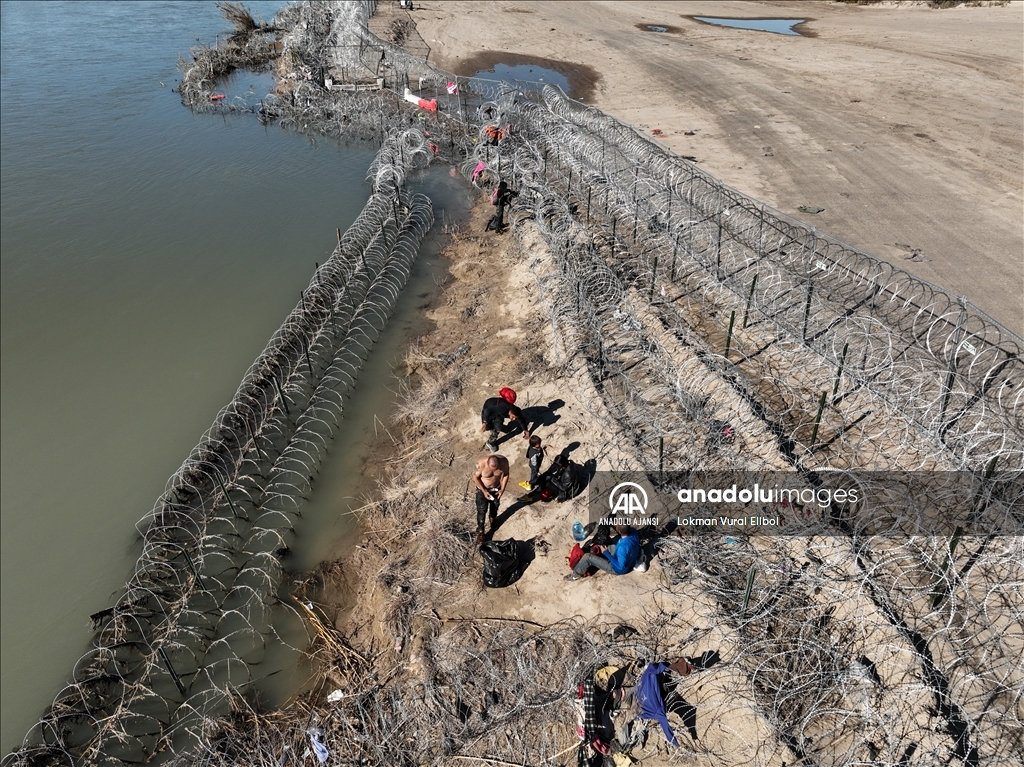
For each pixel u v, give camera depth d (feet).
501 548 33.45
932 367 42.83
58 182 89.56
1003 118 93.09
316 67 126.62
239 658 32.60
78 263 70.13
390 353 54.49
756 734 26.53
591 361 47.85
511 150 84.48
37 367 55.36
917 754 25.32
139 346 57.77
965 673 27.73
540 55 140.77
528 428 41.96
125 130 108.68
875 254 57.67
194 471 42.01
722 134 90.58
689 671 28.12
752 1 199.11
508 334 54.19
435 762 26.99
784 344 47.34
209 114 115.14
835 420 41.01
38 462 46.75
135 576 35.60
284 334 53.98
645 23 170.71
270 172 91.66
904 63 123.44
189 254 71.26
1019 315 48.60
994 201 68.08
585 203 70.95
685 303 53.52
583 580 33.40
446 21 170.81
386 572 35.37
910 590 31.01
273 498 41.37
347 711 29.35
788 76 119.34
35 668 33.94
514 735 27.53
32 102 121.60
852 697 27.40
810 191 71.36
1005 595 30.45
